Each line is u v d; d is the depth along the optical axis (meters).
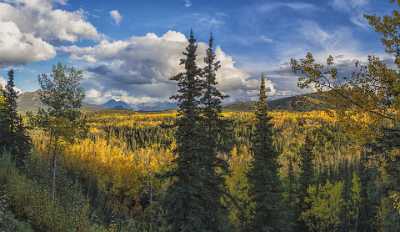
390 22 8.56
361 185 55.44
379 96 8.59
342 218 57.16
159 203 23.03
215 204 23.08
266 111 30.05
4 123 48.47
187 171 21.66
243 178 40.88
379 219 51.47
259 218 29.12
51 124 33.53
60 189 40.03
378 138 8.75
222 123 24.81
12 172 28.92
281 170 80.06
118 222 30.61
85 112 35.62
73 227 21.86
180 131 21.83
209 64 25.17
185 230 21.03
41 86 33.66
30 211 21.98
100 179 91.31
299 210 47.38
